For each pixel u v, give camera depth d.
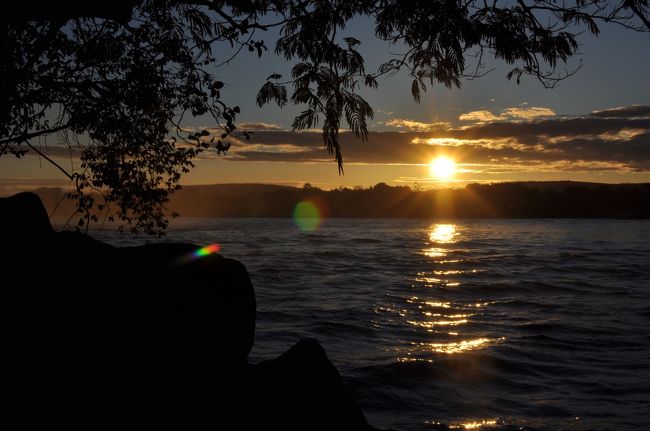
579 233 104.06
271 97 6.06
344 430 5.27
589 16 5.39
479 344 18.12
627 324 21.58
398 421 11.86
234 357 5.37
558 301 27.58
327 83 5.83
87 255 5.14
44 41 7.14
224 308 5.37
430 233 105.12
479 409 12.51
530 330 20.44
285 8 6.39
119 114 7.92
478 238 87.25
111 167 8.27
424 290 30.72
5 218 5.05
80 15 5.60
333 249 60.84
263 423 4.88
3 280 4.64
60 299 4.71
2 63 6.96
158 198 8.48
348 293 29.22
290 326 20.42
